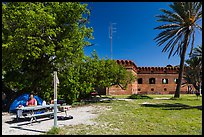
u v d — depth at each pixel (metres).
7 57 16.33
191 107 20.30
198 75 56.88
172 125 11.28
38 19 15.57
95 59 27.23
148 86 63.16
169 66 67.50
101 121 12.48
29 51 16.20
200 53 55.28
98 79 26.97
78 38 18.64
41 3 17.45
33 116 11.97
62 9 17.94
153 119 13.10
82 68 24.55
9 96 19.61
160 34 35.69
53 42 17.88
